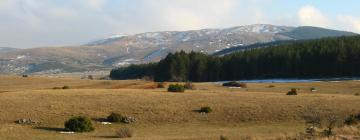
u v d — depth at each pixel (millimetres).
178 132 46969
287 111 55500
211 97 64688
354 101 60344
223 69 172875
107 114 54906
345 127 35688
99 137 44438
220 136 40312
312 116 50469
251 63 169500
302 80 148375
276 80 154500
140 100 61625
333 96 66625
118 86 102188
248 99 62844
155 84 100375
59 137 44500
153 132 47250
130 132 45000
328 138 31406
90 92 68875
